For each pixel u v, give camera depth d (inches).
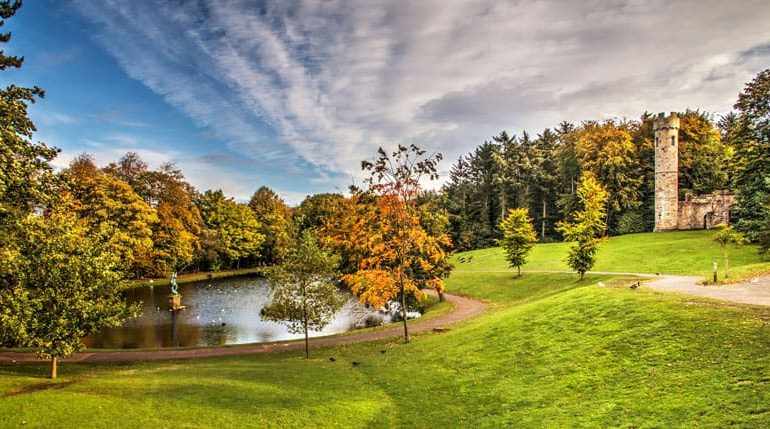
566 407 488.1
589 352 618.5
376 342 1039.0
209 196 3553.2
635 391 475.8
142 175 2768.2
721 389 423.8
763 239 1342.3
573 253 1560.0
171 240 2593.5
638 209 2822.3
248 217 3511.3
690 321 603.8
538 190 3484.3
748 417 368.2
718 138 2950.3
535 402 524.1
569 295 940.0
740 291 866.1
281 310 916.6
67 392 567.8
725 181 2748.5
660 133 2485.2
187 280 2748.5
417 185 1028.5
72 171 2267.5
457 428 498.3
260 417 521.3
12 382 619.8
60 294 629.6
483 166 3762.3
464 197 3821.4
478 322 1034.1
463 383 636.1
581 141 2984.7
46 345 612.7
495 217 3794.3
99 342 1266.0
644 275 1491.1
